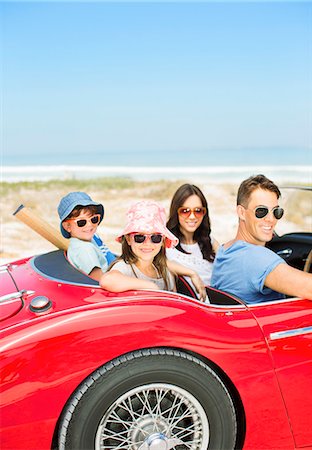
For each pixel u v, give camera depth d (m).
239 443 2.26
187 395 2.08
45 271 2.58
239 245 2.52
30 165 62.06
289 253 3.54
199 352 2.05
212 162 63.75
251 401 2.15
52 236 2.84
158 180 20.69
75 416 1.94
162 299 2.16
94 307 2.08
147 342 1.98
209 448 2.12
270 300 2.53
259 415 2.17
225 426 2.12
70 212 2.77
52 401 1.89
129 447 2.08
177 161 65.38
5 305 2.16
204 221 3.48
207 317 2.15
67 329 1.94
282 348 2.18
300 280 2.27
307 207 3.72
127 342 1.96
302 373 2.21
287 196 3.73
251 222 2.50
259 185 2.47
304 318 2.25
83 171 31.73
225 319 2.19
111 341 1.95
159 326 2.02
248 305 2.29
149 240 2.44
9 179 21.52
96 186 17.42
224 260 2.60
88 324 1.96
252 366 2.13
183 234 3.48
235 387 2.12
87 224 2.83
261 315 2.24
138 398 2.08
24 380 1.86
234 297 2.40
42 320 2.01
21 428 1.88
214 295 2.60
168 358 2.02
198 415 2.11
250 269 2.42
